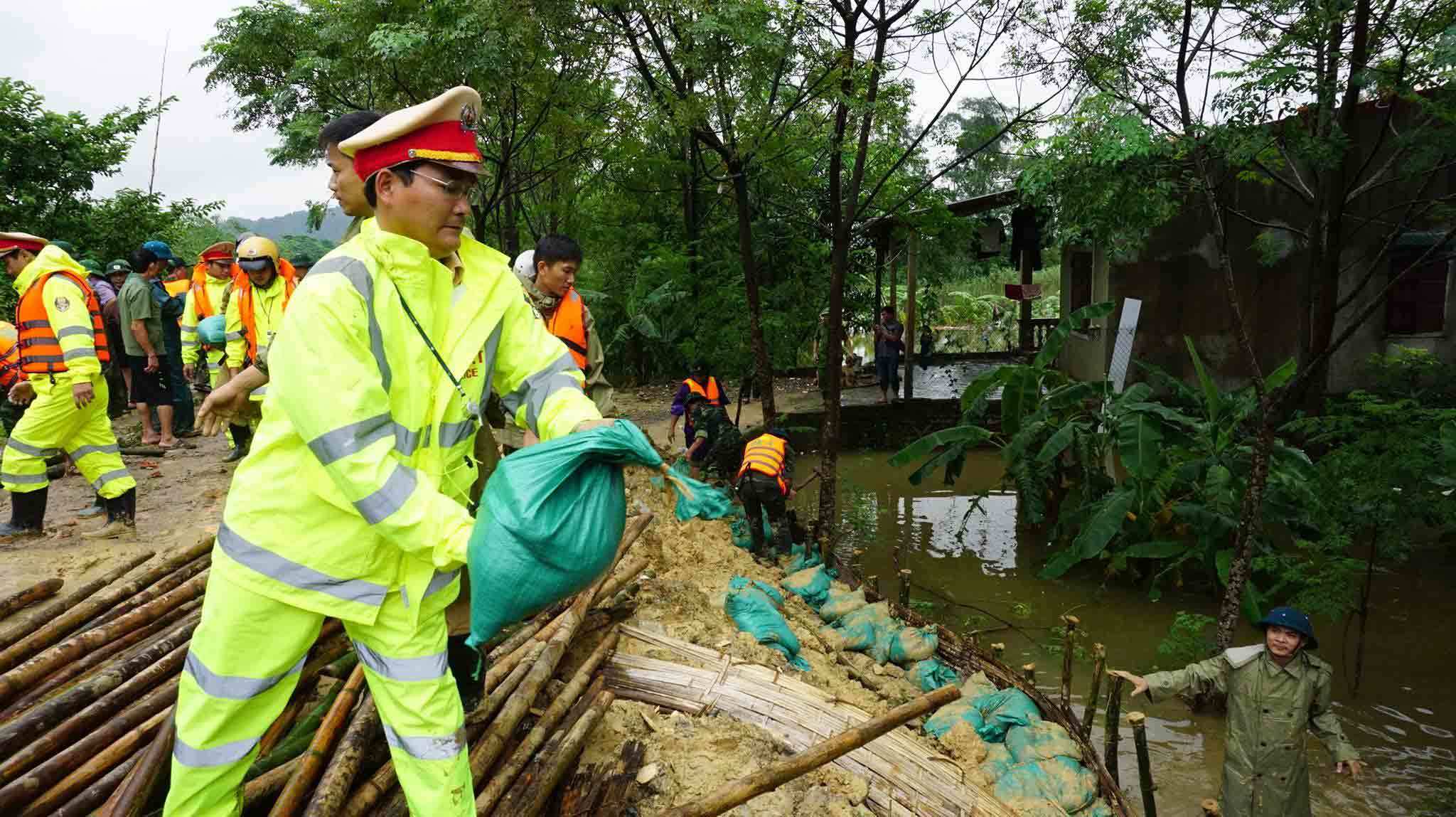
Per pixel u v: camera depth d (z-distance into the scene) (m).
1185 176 7.62
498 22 9.77
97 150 13.95
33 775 2.72
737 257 17.23
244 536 2.11
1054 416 10.81
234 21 11.93
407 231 2.13
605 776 3.34
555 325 5.36
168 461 8.85
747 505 8.44
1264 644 4.99
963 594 9.48
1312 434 9.93
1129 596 9.34
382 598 2.14
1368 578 7.68
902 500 12.84
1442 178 11.57
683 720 3.84
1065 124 7.20
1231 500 8.70
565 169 13.79
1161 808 5.77
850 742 2.85
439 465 2.25
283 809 2.64
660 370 18.72
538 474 1.97
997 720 4.96
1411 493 7.64
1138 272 13.05
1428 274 12.26
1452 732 6.58
